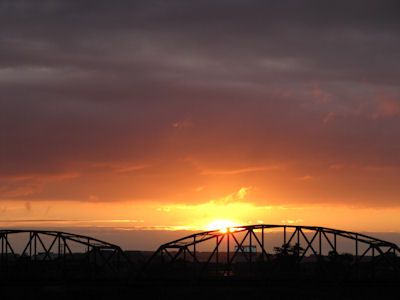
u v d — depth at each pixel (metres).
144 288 173.00
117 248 167.62
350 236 162.12
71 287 183.75
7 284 167.25
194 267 162.50
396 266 158.62
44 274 169.62
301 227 164.62
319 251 162.75
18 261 168.25
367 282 161.50
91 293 181.12
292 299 181.38
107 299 177.50
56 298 185.00
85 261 168.50
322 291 184.00
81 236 168.00
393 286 161.50
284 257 169.38
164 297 178.62
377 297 182.62
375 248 160.88
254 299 183.12
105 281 165.88
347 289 183.12
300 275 169.38
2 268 169.38
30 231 168.50
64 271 166.50
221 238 163.75
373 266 160.50
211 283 162.88
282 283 163.12
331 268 165.75
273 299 182.75
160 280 164.38
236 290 183.88
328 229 163.00
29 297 187.88
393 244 159.00
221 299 180.38
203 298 180.88
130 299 174.50
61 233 168.75
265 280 162.12
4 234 168.00
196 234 163.75
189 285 163.12
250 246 163.50
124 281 165.12
